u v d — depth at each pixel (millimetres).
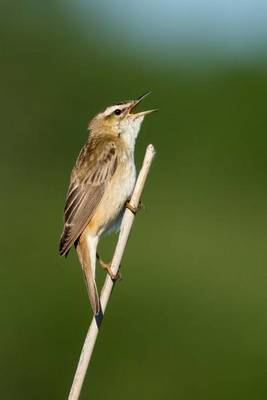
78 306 16047
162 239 18219
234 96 21141
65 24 24922
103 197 10133
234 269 17562
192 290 16531
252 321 15789
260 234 18969
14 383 14797
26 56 24094
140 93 22047
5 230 19250
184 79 21906
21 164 22281
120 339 15070
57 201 20750
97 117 10750
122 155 10383
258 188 20000
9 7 26297
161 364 14758
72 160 22344
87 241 9984
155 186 19828
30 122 22844
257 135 20562
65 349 15188
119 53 23750
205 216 19234
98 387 14414
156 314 15711
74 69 23688
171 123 20922
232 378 14633
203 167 20234
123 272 16875
